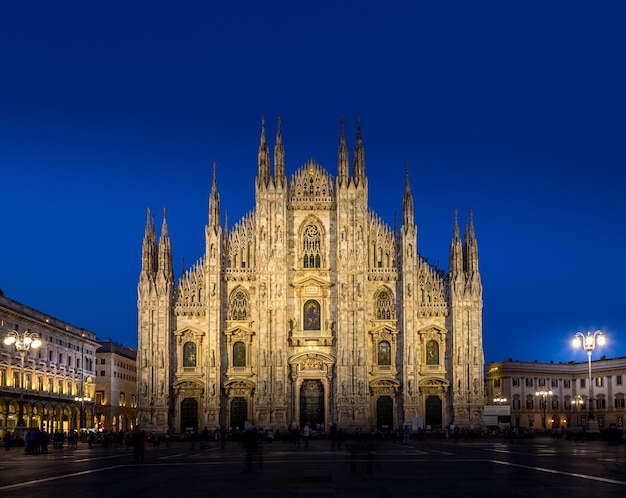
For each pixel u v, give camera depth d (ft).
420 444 304.50
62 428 458.09
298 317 397.60
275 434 368.07
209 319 394.11
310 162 412.16
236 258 403.75
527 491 104.37
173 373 395.55
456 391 391.45
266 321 390.83
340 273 394.93
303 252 403.95
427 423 395.34
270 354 389.80
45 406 418.51
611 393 577.84
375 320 398.62
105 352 575.38
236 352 398.01
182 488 112.98
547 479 123.03
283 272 394.73
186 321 398.62
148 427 385.91
